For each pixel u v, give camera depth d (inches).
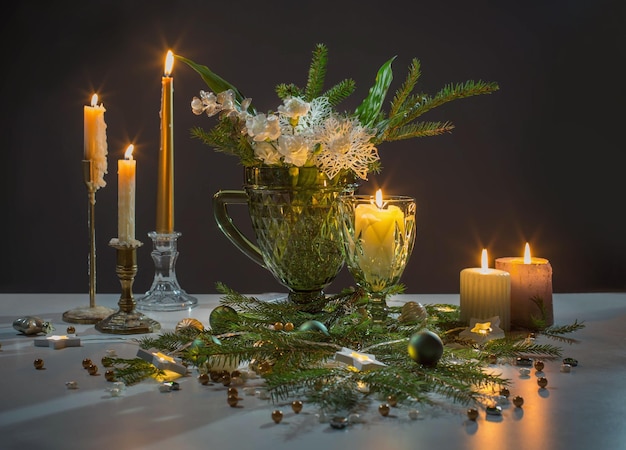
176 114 94.4
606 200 95.0
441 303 60.5
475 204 95.5
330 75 93.6
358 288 52.6
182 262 97.0
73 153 94.7
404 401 41.4
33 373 45.3
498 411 40.2
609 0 92.5
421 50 93.2
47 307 58.9
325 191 52.3
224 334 47.0
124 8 92.9
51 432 38.4
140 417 39.9
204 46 93.2
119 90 93.8
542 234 95.6
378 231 49.6
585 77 93.5
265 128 49.8
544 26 93.0
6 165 94.7
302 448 37.0
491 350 47.3
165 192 58.9
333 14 93.0
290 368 42.8
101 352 48.8
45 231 95.8
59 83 93.7
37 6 92.8
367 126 52.7
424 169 95.3
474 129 94.6
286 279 53.7
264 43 93.1
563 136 94.3
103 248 96.3
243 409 40.8
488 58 93.4
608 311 58.4
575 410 40.8
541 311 53.1
